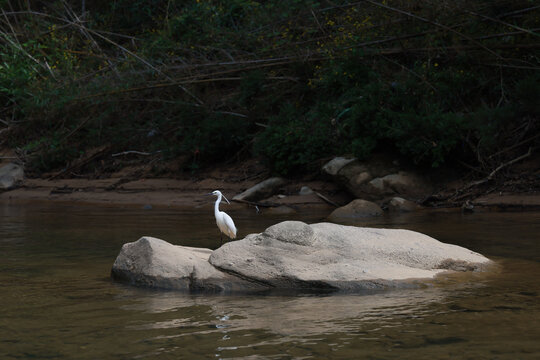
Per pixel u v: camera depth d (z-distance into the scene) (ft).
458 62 62.75
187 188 69.72
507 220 43.11
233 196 64.59
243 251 25.12
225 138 74.08
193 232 41.01
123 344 16.15
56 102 81.25
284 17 75.97
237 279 23.71
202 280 23.65
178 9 97.96
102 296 22.41
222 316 19.06
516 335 16.29
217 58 81.00
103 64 88.94
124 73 79.66
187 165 75.51
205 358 14.84
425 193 57.00
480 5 59.31
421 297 21.15
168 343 16.16
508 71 62.13
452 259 26.13
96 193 72.33
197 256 25.94
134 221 49.01
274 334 16.81
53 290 23.57
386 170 58.75
